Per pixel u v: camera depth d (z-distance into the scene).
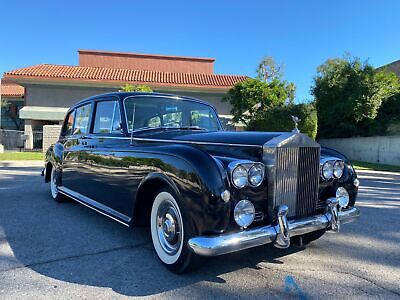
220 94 25.20
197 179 2.90
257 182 3.04
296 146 3.29
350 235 4.66
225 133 3.80
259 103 20.05
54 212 5.50
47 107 24.62
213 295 2.86
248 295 2.87
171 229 3.24
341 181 3.80
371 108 21.59
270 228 3.05
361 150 22.55
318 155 3.51
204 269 3.38
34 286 2.97
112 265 3.43
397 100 22.50
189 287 2.99
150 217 3.62
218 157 3.17
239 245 2.85
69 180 5.50
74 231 4.52
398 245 4.25
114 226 4.76
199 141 3.59
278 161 3.16
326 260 3.71
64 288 2.94
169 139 3.70
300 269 3.44
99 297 2.80
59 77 23.67
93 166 4.57
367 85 21.62
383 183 10.99
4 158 14.88
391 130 21.59
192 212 2.92
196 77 27.72
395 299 2.86
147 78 25.72
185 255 3.05
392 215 5.93
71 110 5.78
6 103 30.77
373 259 3.76
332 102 23.73
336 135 24.39
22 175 10.03
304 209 3.43
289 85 23.11
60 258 3.60
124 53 31.39
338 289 3.02
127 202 3.78
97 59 31.19
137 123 4.19
